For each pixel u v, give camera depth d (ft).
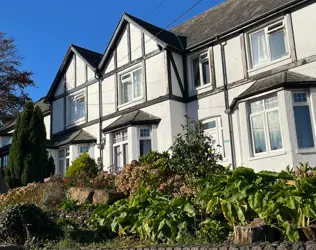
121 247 20.34
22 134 52.08
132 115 55.77
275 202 17.67
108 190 34.53
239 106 45.65
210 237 19.33
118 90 60.39
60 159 66.90
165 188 30.09
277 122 42.55
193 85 54.24
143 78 56.49
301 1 43.96
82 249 21.52
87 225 27.63
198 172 30.94
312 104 41.24
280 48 46.29
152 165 33.55
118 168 51.44
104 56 62.95
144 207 23.32
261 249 15.28
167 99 52.29
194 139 32.96
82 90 67.21
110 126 57.47
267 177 20.13
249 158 43.80
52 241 24.41
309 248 14.43
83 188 35.76
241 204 19.08
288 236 16.19
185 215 21.50
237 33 49.96
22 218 25.27
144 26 57.98
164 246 18.69
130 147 53.31
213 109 50.78
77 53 68.80
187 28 61.67
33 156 51.44
